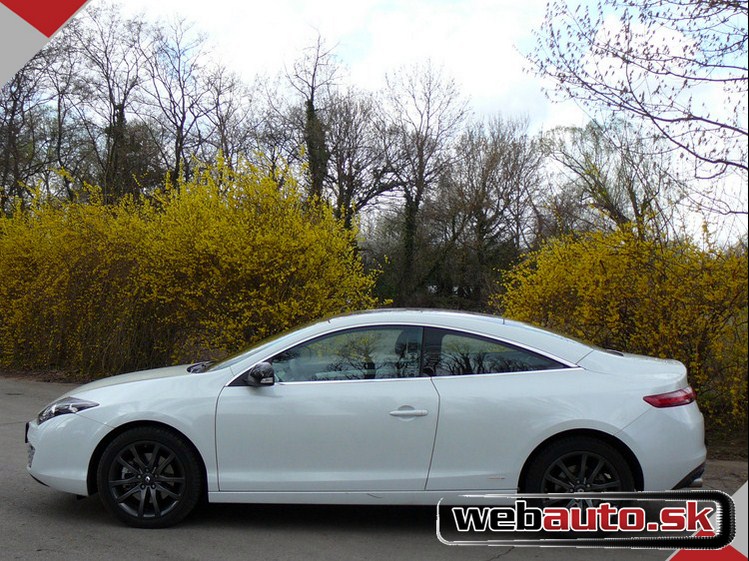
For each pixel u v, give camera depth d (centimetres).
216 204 1068
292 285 1032
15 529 468
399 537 463
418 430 449
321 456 453
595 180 1349
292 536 462
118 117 3072
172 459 464
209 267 1048
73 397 486
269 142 3566
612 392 451
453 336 473
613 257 805
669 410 450
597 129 1295
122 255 1154
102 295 1188
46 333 1298
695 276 753
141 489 466
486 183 3744
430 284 3897
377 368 467
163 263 1083
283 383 466
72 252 1223
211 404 461
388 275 3806
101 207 1231
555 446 447
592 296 807
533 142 3741
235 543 446
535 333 477
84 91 2844
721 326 743
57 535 457
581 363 465
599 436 448
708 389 761
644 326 777
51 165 2911
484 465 447
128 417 463
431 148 3816
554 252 902
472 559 427
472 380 458
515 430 445
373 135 3794
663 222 791
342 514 509
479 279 3675
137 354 1159
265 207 1048
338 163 3703
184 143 3344
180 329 1125
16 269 1332
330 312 1046
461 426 447
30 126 2770
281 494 453
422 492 448
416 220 3828
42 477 472
